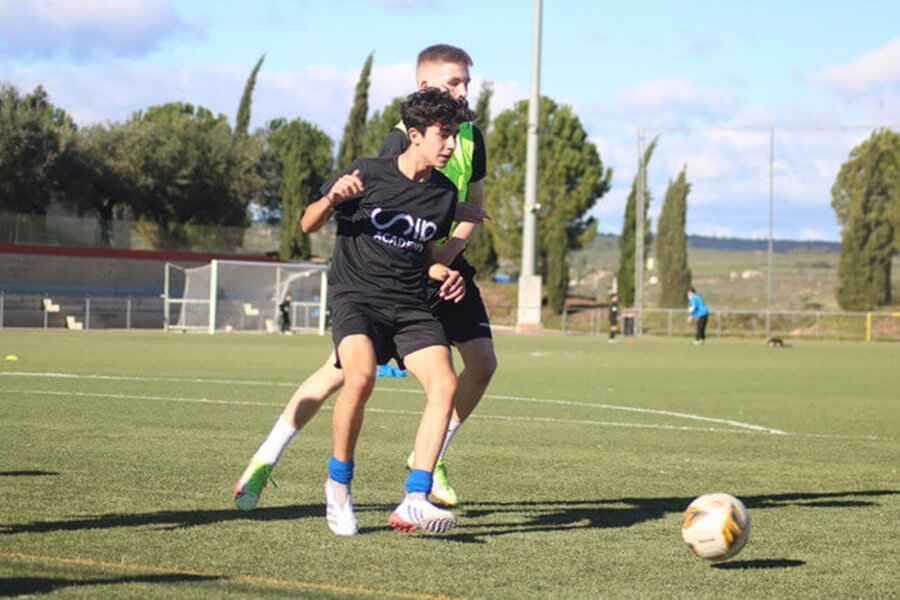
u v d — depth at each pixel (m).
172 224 61.34
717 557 5.18
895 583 5.05
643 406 14.82
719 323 52.16
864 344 45.06
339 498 5.70
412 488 5.48
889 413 14.45
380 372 19.30
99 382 15.96
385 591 4.58
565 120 73.88
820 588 4.92
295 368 20.73
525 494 7.33
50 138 60.59
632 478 8.18
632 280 65.12
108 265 57.53
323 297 46.75
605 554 5.50
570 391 17.23
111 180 63.97
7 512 5.98
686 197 53.53
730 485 7.97
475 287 6.77
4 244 55.09
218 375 18.38
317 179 70.56
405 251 5.70
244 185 68.44
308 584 4.64
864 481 8.32
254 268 46.03
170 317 48.12
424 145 5.61
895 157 50.28
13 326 46.75
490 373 6.68
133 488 6.94
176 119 69.62
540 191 72.69
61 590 4.32
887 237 50.34
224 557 5.11
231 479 7.45
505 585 4.78
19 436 9.43
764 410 14.62
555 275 66.06
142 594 4.32
